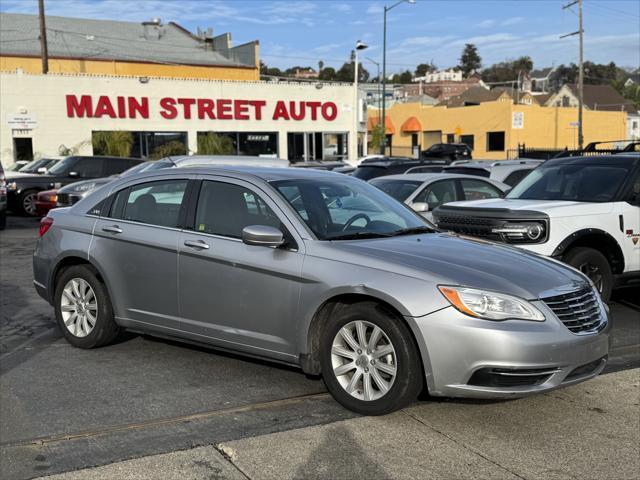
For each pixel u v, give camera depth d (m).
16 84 28.80
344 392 4.58
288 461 3.85
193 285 5.26
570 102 74.81
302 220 4.94
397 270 4.42
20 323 7.09
